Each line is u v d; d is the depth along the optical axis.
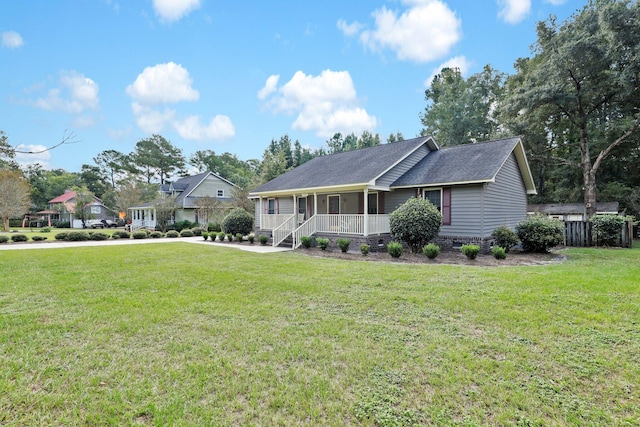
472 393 2.72
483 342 3.67
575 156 23.67
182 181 36.41
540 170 27.48
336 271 7.65
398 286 6.12
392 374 3.02
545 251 11.02
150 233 20.47
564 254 10.84
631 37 17.16
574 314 4.49
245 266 8.53
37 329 4.12
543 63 21.03
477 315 4.52
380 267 8.16
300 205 17.88
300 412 2.49
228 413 2.48
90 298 5.51
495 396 2.69
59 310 4.87
